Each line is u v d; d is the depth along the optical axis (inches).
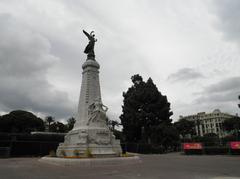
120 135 2561.5
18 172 557.6
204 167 679.7
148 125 2154.3
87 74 1055.6
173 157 1317.7
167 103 2258.9
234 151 1663.4
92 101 1010.1
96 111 967.0
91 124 942.4
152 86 2272.4
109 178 443.5
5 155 1326.3
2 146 1414.9
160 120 2182.6
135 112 2159.2
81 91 1063.6
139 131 2224.4
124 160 765.3
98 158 717.9
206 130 6299.2
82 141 861.2
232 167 683.4
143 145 1897.1
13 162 900.0
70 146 892.6
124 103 2356.1
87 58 1127.0
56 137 1619.1
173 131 2071.9
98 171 558.9
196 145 1776.6
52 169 613.3
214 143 2138.3
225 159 1112.8
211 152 1738.4
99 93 1048.2
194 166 711.1
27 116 2659.9
